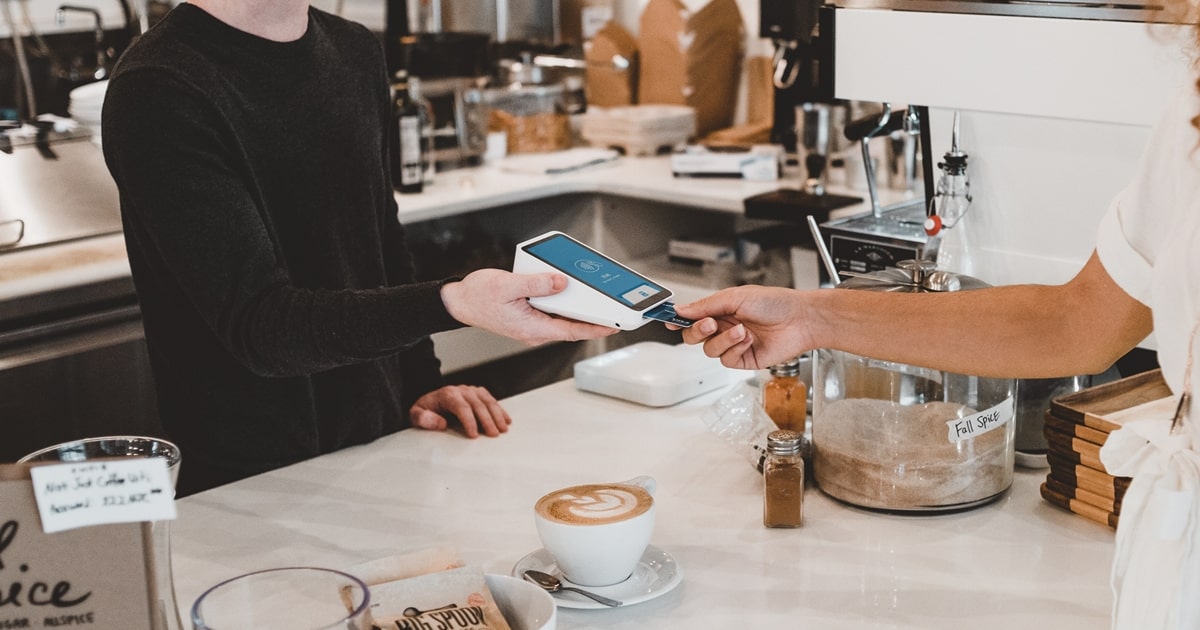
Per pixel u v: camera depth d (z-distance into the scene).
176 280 1.50
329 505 1.42
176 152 1.44
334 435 1.75
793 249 2.90
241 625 0.86
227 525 1.37
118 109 1.45
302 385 1.69
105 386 2.46
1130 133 1.61
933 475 1.33
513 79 3.87
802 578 1.21
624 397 1.76
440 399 1.70
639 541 1.15
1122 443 1.04
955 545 1.28
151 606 0.86
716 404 1.57
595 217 3.44
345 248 1.73
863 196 2.97
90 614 0.85
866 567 1.23
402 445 1.62
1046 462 1.49
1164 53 1.23
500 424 1.66
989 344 1.19
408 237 3.25
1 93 3.29
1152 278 1.00
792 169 3.23
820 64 1.50
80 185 2.75
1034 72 1.33
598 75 3.98
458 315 1.31
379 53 1.80
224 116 1.51
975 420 1.33
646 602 1.16
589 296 1.25
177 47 1.51
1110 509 1.31
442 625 0.98
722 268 3.32
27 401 2.36
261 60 1.59
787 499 1.32
